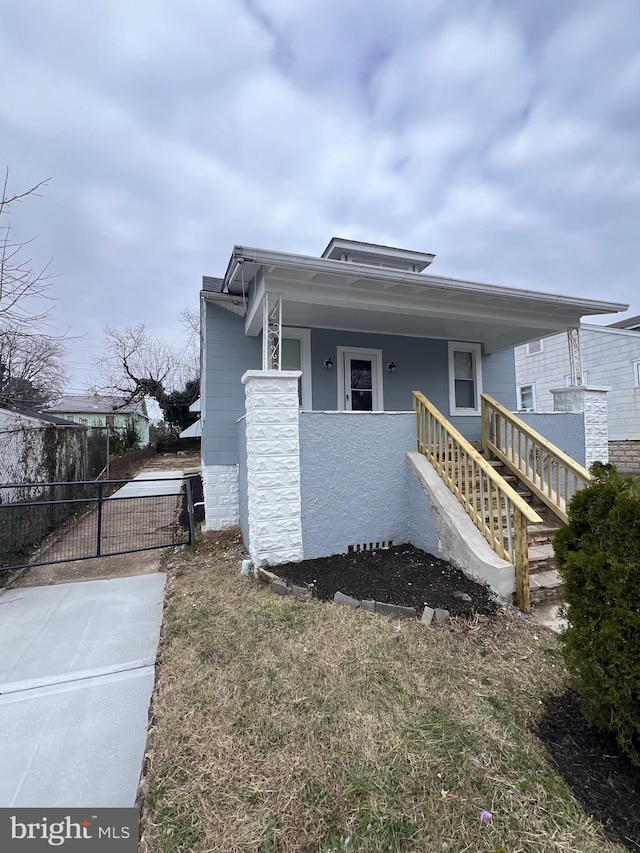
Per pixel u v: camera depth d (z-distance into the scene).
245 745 1.98
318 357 7.09
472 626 3.20
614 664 1.78
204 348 7.07
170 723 2.15
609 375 13.98
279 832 1.55
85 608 3.86
